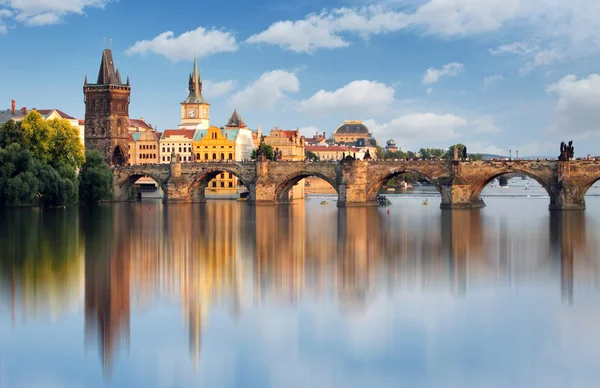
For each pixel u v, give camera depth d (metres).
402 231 166.25
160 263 118.56
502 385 66.19
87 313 85.31
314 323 82.25
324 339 77.06
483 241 146.62
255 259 123.50
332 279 105.06
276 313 86.19
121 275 107.38
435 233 161.75
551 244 141.62
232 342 75.94
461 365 70.31
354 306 89.25
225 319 83.50
